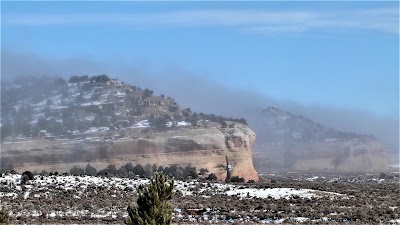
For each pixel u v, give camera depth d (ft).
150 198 191.31
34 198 345.31
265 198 374.43
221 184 432.66
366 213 328.90
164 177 194.59
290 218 314.55
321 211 333.21
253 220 310.04
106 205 336.70
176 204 345.92
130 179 417.28
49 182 386.73
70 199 348.79
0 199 336.08
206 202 353.92
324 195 390.63
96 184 390.01
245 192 394.93
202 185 416.67
